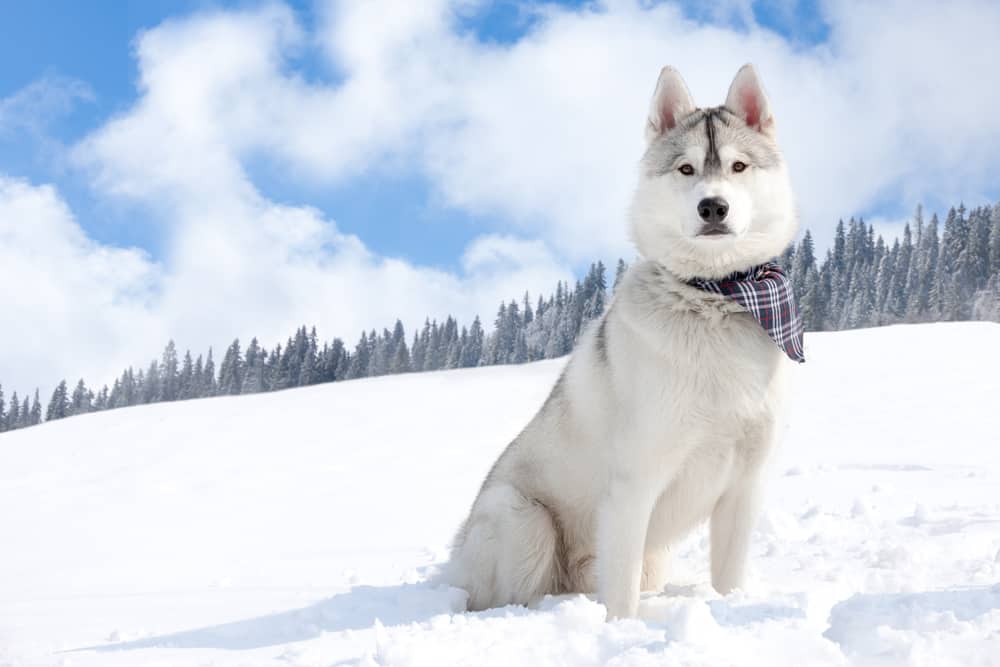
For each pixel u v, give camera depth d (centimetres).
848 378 2008
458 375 2809
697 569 536
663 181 392
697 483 391
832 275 8262
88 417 2575
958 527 543
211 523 1077
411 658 275
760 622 278
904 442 1258
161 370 10869
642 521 374
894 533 551
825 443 1302
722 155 385
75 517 1219
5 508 1354
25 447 2144
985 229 7500
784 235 396
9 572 806
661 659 245
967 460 1040
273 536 940
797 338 385
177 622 433
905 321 7250
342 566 680
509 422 1953
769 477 400
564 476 422
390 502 1149
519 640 295
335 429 2000
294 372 10112
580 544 432
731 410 370
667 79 424
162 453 1881
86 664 321
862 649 249
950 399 1667
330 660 303
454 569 446
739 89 413
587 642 276
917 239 7912
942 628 258
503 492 432
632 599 371
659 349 366
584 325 441
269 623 387
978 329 2581
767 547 539
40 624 448
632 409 372
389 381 2772
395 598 425
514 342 10669
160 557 841
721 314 370
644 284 387
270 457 1711
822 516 627
